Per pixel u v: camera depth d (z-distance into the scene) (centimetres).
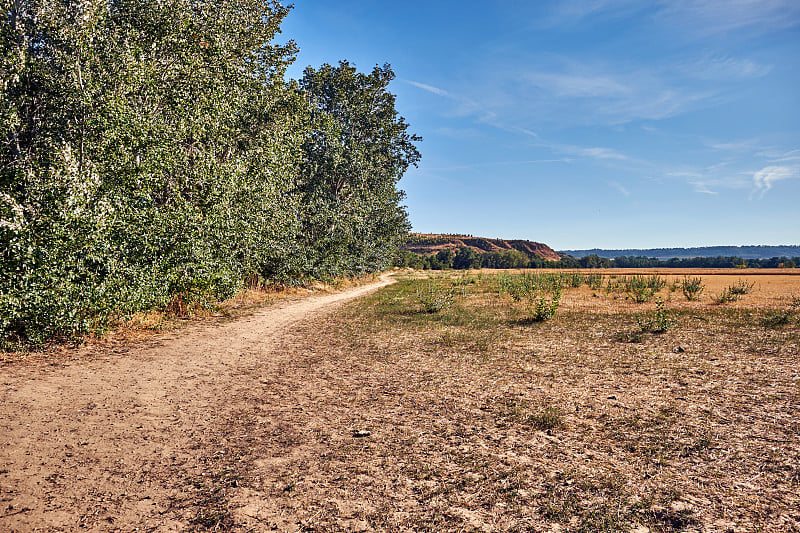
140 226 1181
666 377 814
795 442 515
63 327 963
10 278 886
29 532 331
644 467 456
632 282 3059
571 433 555
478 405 676
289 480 432
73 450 488
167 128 1327
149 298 1193
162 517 362
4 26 1167
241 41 1886
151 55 1402
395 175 4272
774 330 1288
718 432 549
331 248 3100
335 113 3875
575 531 343
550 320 1584
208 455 493
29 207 931
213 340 1242
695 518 359
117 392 716
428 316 1719
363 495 402
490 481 428
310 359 1030
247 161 1828
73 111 1180
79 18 1195
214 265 1462
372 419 620
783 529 343
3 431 520
